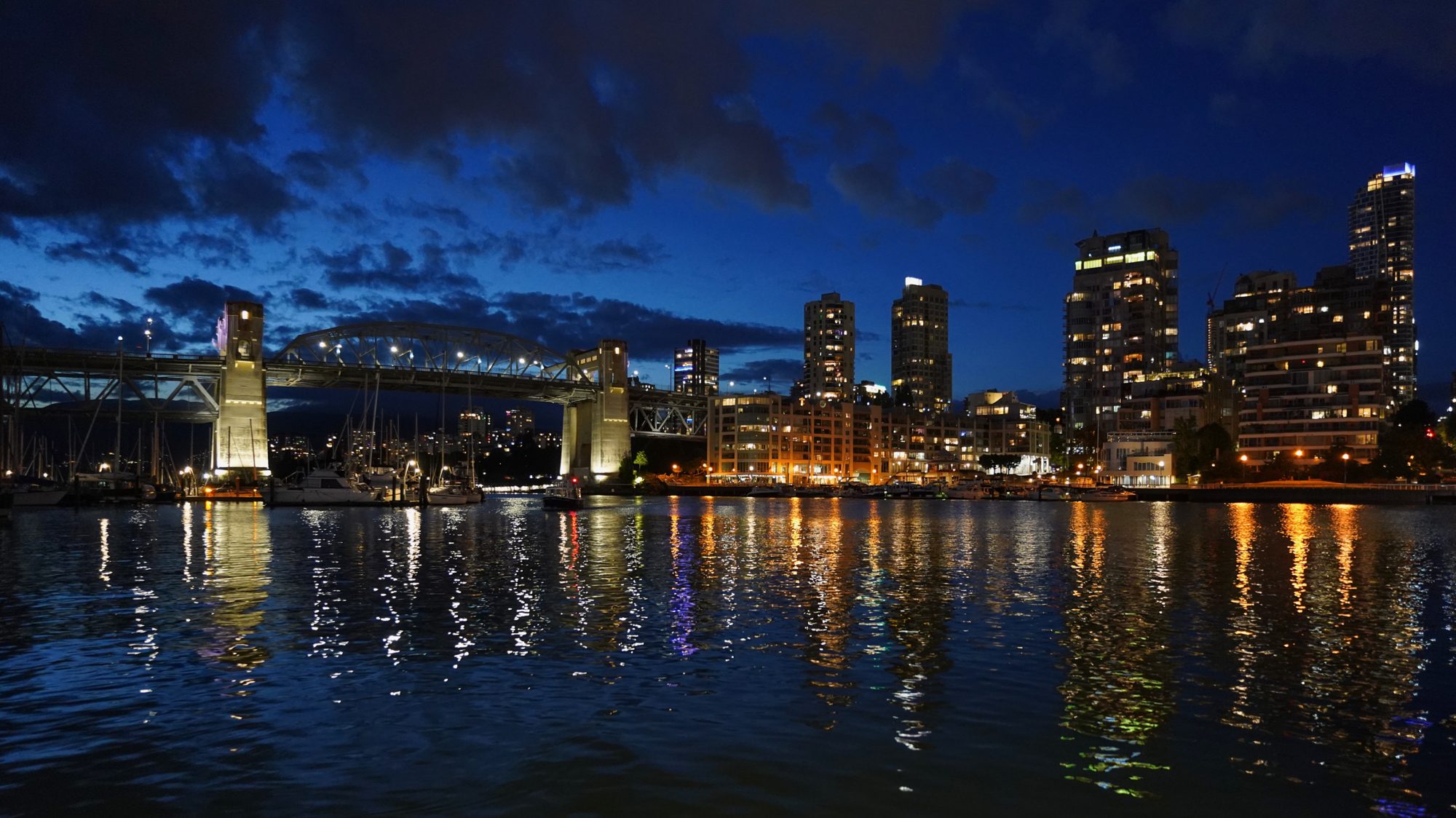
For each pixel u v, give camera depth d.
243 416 191.25
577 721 17.48
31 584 37.38
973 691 19.67
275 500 127.56
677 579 39.03
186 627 27.11
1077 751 15.90
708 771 14.90
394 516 105.50
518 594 34.38
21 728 17.16
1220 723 17.50
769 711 18.12
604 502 167.00
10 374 169.88
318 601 32.53
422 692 19.56
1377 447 166.75
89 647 24.25
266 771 14.98
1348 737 16.69
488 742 16.31
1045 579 39.12
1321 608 30.94
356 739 16.47
